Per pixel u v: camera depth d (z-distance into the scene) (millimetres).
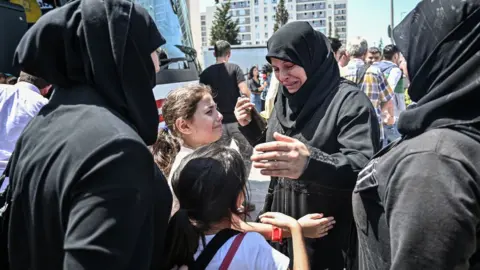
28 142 1040
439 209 916
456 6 1000
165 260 1243
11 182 1092
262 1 119188
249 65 15664
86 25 1014
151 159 1000
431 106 1030
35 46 1043
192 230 1315
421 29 1112
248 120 2457
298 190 2004
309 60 2043
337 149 1950
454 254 901
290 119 2139
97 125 954
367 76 4465
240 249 1359
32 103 2871
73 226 872
